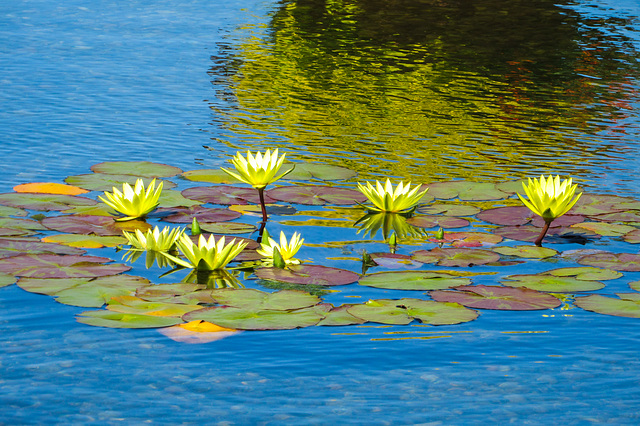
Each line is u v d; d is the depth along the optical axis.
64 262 4.63
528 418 3.02
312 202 6.23
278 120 9.32
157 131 8.55
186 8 18.39
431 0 20.92
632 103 11.01
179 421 2.95
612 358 3.57
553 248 5.29
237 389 3.21
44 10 17.09
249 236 5.38
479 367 3.46
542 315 4.09
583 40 16.11
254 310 4.00
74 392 3.14
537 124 9.62
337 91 11.07
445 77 12.30
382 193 6.12
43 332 3.69
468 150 8.23
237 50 13.78
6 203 5.71
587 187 6.90
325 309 4.05
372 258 5.00
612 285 4.55
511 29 17.09
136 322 3.79
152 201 5.60
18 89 10.23
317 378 3.33
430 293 4.34
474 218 5.99
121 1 18.89
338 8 19.09
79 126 8.55
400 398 3.16
